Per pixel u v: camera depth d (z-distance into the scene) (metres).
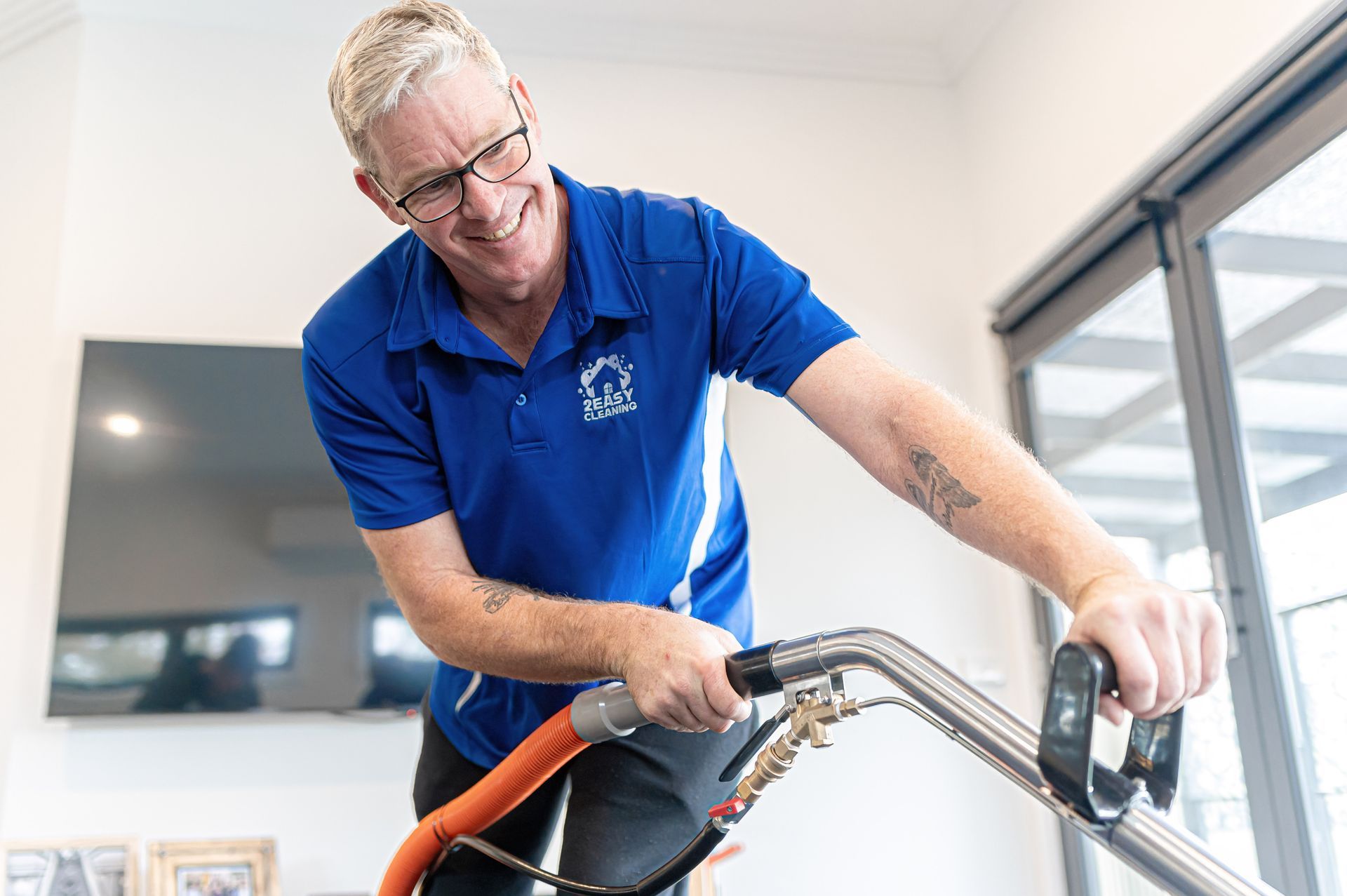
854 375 1.11
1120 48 3.10
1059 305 3.39
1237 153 2.69
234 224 3.35
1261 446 2.64
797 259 3.68
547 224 1.21
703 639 0.96
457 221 1.15
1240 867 0.67
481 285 1.26
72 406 3.09
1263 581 2.61
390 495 1.31
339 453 1.33
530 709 1.42
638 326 1.27
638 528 1.30
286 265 3.34
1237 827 2.74
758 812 3.14
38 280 3.22
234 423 3.10
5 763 2.86
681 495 1.32
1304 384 2.50
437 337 1.27
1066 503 0.86
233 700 2.91
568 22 3.68
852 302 3.68
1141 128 2.99
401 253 1.37
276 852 2.82
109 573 2.95
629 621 1.01
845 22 3.78
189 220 3.32
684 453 1.29
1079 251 3.22
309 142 3.46
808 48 3.83
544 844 1.43
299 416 3.13
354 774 2.97
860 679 3.32
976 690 0.78
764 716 3.01
